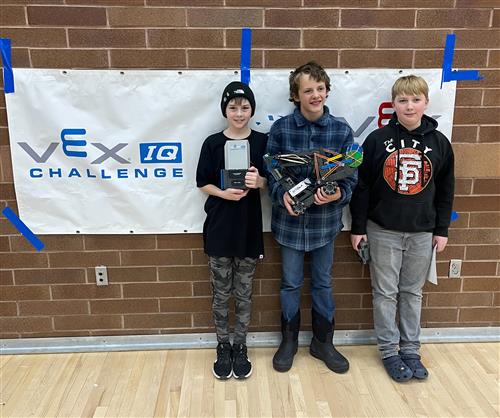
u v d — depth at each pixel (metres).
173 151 2.23
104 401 2.04
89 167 2.23
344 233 2.37
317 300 2.26
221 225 2.08
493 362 2.31
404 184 2.07
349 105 2.22
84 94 2.15
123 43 2.10
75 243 2.33
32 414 1.97
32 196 2.26
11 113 2.16
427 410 1.98
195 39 2.11
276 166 1.98
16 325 2.42
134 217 2.30
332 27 2.12
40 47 2.10
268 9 2.09
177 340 2.45
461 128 2.27
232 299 2.41
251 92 2.01
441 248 2.18
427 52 2.17
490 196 2.35
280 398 2.05
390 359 2.21
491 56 2.19
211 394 2.08
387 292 2.20
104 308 2.41
